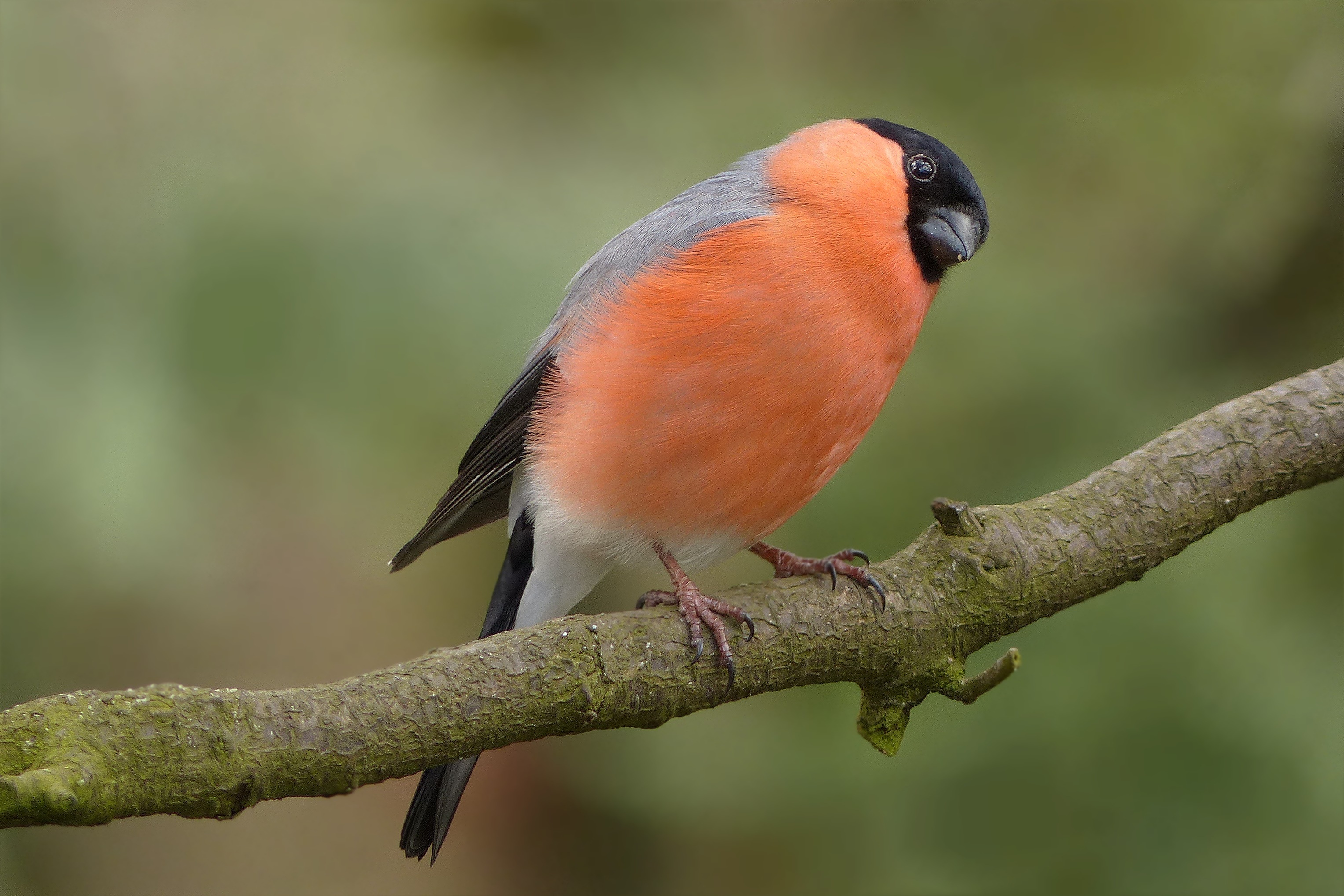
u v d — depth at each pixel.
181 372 9.08
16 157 9.66
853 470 9.64
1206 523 7.00
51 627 9.34
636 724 6.16
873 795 9.34
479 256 9.63
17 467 8.83
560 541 7.79
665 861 11.63
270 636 11.41
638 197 10.23
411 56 10.73
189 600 10.55
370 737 5.27
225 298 9.12
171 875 11.94
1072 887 8.70
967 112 10.70
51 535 8.96
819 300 7.13
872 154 7.62
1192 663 8.99
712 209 7.56
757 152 8.23
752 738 9.84
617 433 7.25
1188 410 9.92
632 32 10.84
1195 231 10.62
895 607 6.61
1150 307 10.23
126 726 4.81
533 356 8.09
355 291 9.26
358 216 9.59
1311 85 10.63
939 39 10.89
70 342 9.11
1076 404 9.67
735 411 7.12
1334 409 7.08
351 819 12.60
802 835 9.51
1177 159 10.61
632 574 11.79
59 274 9.24
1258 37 10.63
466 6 10.84
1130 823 8.73
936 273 7.73
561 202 10.09
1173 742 8.80
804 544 9.52
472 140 10.38
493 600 8.18
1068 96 10.78
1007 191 10.45
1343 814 8.46
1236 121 10.66
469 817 12.22
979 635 6.78
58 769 4.49
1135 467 7.07
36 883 11.20
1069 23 10.78
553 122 10.53
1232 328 10.59
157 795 4.83
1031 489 9.48
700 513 7.41
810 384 7.14
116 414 8.96
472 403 9.40
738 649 6.29
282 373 9.12
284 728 5.11
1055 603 6.84
